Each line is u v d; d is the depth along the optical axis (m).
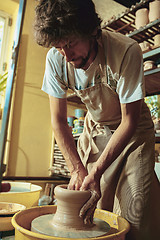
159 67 1.63
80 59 0.77
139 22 1.83
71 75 0.96
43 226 0.70
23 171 2.71
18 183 1.55
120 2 2.06
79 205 0.70
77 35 0.66
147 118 1.03
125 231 0.64
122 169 0.99
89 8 0.69
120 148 0.78
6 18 3.00
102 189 1.02
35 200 1.17
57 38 0.65
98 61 0.88
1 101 2.77
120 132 0.79
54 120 0.97
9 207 1.00
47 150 2.92
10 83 0.62
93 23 0.70
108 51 0.86
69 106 3.10
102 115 1.06
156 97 2.04
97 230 0.70
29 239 0.58
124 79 0.82
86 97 1.01
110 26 2.02
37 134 2.88
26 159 2.75
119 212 0.94
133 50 0.82
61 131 0.94
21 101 2.80
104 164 0.77
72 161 0.87
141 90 0.79
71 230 0.67
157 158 1.74
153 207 0.90
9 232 0.86
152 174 0.93
